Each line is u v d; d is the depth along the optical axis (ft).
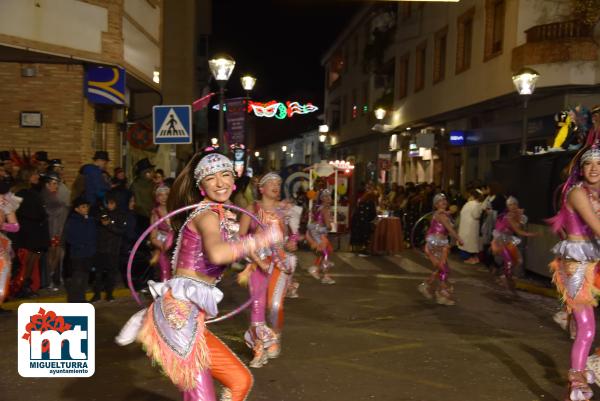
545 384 19.10
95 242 29.17
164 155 79.66
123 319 27.32
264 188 21.42
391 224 53.98
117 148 53.16
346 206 72.43
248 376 12.12
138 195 36.37
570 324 22.09
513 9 61.16
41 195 33.71
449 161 84.64
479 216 48.93
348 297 33.86
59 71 44.11
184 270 11.92
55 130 44.27
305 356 21.74
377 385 18.74
